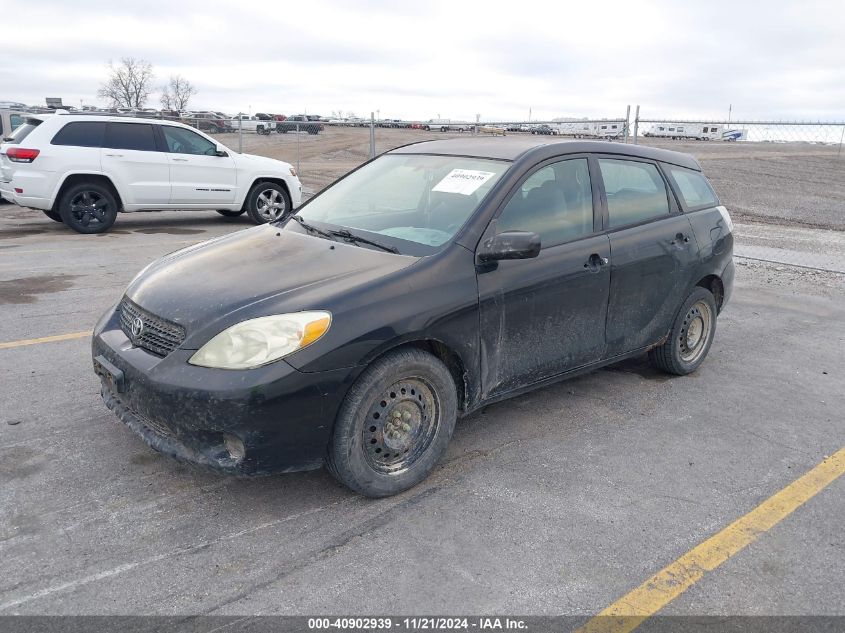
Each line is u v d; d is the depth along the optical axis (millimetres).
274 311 3066
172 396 2963
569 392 4793
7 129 16062
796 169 25156
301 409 2990
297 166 23109
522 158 4012
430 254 3514
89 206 10688
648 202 4672
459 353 3482
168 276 3588
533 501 3367
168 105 60500
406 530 3092
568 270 3953
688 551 3016
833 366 5531
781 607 2689
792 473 3756
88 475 3449
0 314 6141
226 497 3309
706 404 4668
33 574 2715
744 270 9328
